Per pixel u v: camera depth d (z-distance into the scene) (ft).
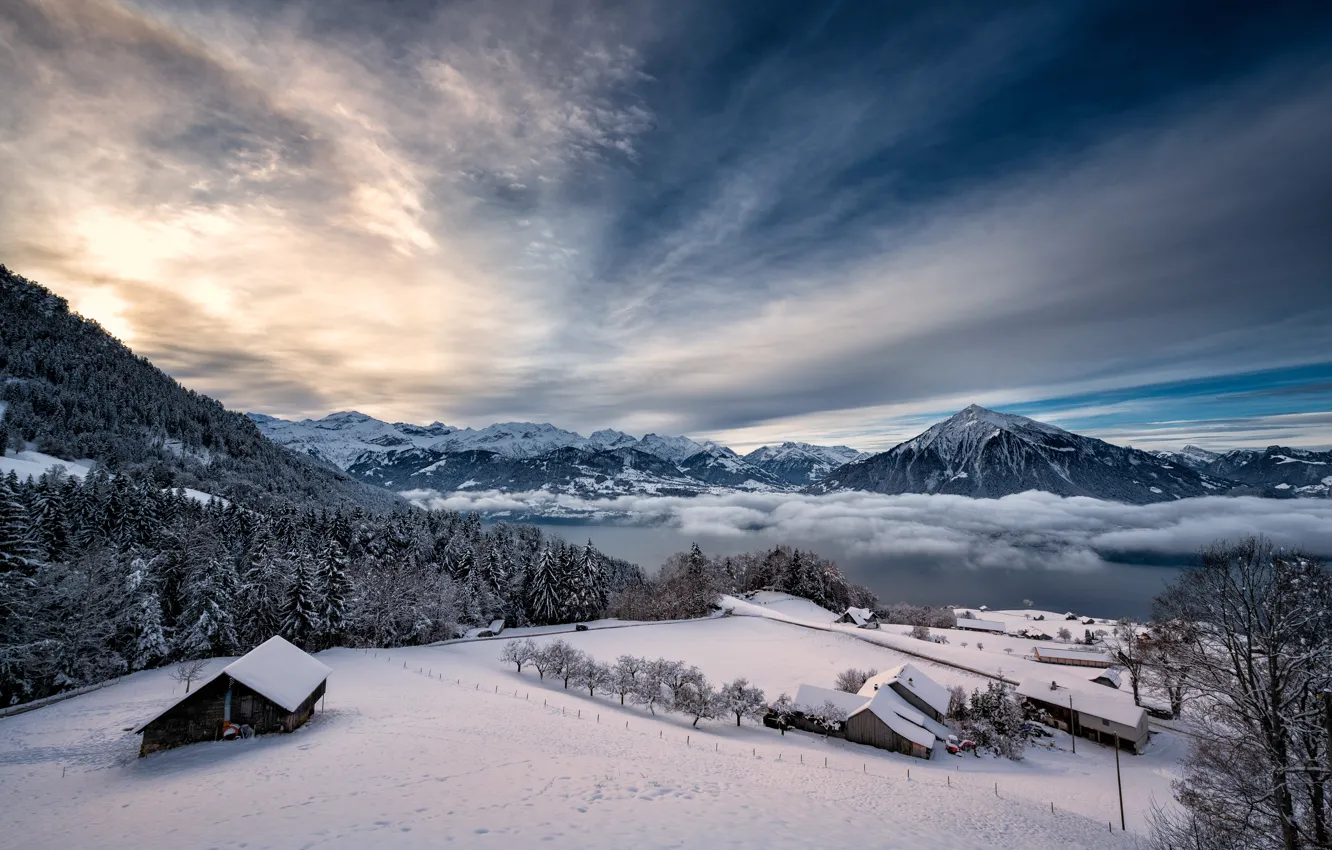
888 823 83.97
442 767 94.22
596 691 229.86
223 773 99.04
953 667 296.71
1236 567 71.20
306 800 78.69
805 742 187.62
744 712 204.03
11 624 171.73
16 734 136.67
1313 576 64.49
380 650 269.23
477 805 74.43
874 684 225.76
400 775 89.76
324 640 265.34
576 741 128.67
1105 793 147.74
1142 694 250.78
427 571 374.43
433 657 260.01
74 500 290.97
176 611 244.83
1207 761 88.48
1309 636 63.46
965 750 192.03
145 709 159.94
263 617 245.65
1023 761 184.96
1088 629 504.02
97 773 108.99
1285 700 64.34
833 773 128.77
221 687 127.03
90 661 198.39
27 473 407.85
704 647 321.93
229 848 61.21
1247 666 69.05
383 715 144.36
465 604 358.43
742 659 297.94
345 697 168.35
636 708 209.97
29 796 95.40
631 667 227.61
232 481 596.70
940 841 78.28
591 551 485.97
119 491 314.55
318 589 266.57
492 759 100.22
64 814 82.99
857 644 343.26
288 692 130.31
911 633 430.61
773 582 605.31
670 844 63.62
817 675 269.64
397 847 59.82
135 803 85.20
